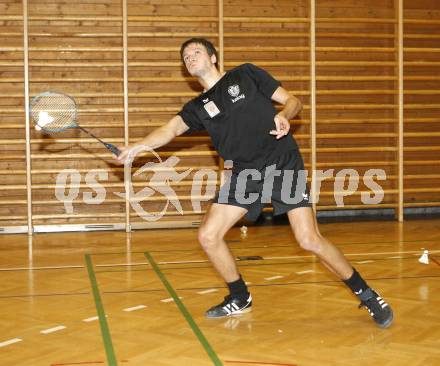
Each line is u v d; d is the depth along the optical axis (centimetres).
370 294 383
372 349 343
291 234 777
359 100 915
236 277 413
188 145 866
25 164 840
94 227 845
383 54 919
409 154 932
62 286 514
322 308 432
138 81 858
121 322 402
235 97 377
